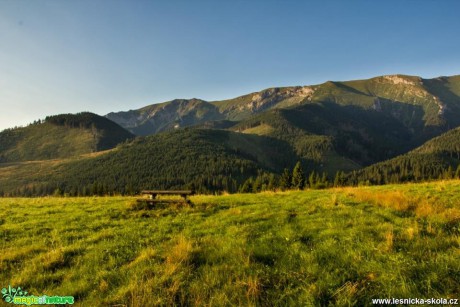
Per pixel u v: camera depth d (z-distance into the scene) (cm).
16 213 1711
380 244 838
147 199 1739
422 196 1697
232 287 656
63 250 966
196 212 1546
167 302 619
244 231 1105
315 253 823
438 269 647
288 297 614
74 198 2455
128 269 809
